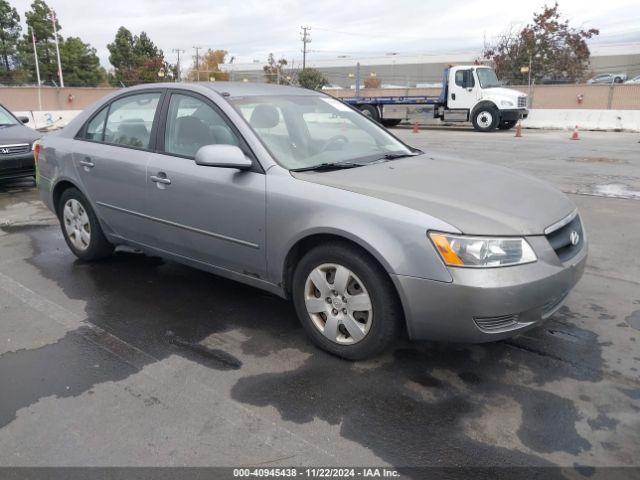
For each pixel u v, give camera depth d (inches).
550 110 911.7
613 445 99.9
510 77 1553.9
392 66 2662.4
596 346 136.0
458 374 123.5
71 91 1251.8
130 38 2640.3
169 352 133.8
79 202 192.5
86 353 133.3
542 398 114.3
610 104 965.8
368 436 102.6
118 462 96.0
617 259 200.8
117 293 170.4
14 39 2440.9
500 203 123.1
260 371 125.0
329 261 125.2
